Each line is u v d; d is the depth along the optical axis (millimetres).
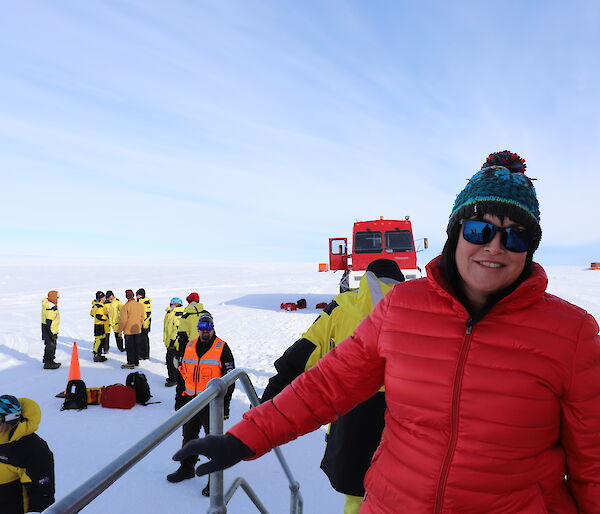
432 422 1091
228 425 5766
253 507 3908
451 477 1065
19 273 43094
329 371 1261
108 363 10250
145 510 3930
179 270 53094
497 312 1065
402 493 1138
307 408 1222
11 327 15242
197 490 4281
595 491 1033
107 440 5625
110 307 10820
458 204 1130
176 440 5559
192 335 7590
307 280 39875
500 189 1035
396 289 1254
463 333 1084
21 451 2908
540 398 1018
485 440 1038
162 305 22000
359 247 14969
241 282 37312
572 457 1070
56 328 9758
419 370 1107
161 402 7312
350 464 1847
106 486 833
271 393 1928
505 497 1044
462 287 1149
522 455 1035
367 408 1854
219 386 1351
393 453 1182
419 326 1145
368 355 1239
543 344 1017
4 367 9719
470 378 1050
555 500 1115
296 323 15836
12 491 2936
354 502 1979
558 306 1070
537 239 1097
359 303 1939
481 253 1057
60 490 4371
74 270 49000
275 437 1183
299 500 2354
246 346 11633
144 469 4707
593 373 1016
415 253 14820
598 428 1017
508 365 1025
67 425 6168
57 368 9695
